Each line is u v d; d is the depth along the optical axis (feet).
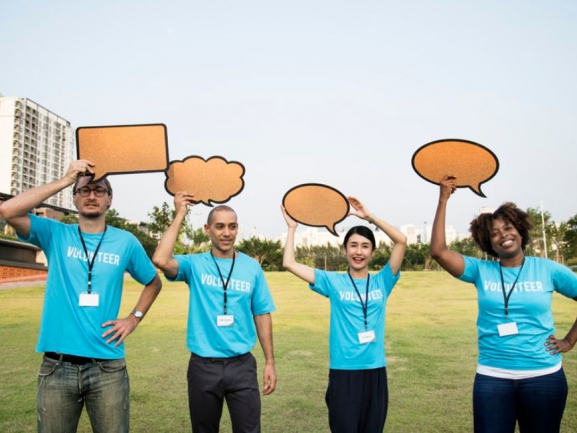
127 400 8.85
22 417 13.47
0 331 27.91
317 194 11.64
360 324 9.96
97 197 8.98
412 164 10.53
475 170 10.23
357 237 10.44
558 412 8.46
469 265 9.61
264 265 116.06
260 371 18.58
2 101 231.71
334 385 9.80
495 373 8.70
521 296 8.80
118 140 9.55
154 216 92.02
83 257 8.80
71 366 8.28
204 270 10.14
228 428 13.23
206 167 11.15
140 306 9.62
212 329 9.70
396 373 17.90
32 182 238.89
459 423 12.86
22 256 82.94
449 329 27.63
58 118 260.01
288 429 12.60
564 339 8.89
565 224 132.87
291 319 31.94
